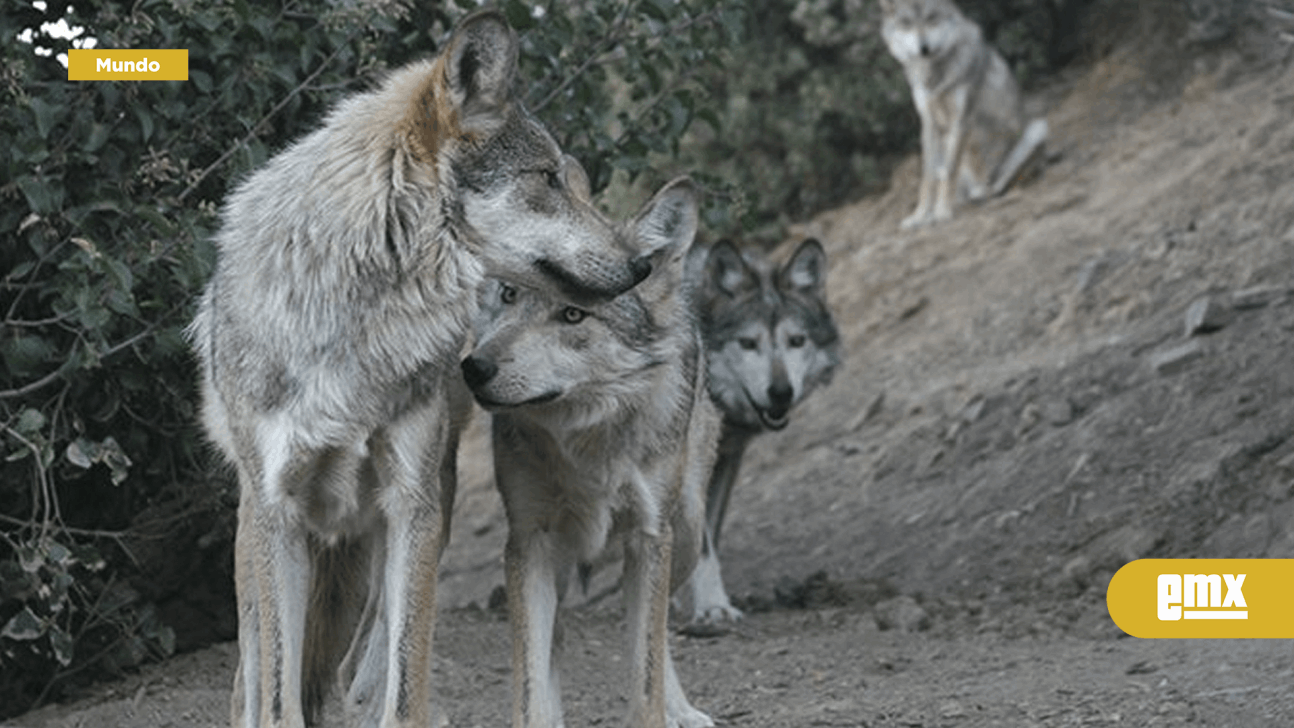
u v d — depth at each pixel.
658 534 8.91
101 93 9.78
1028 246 21.44
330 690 8.98
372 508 7.96
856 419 18.78
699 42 12.69
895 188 25.28
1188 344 16.59
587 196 8.86
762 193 24.88
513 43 7.65
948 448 17.06
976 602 13.58
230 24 10.30
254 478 7.77
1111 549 14.01
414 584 7.71
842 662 11.75
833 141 26.22
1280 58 23.75
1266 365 15.74
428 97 7.58
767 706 10.41
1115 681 10.05
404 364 7.62
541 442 8.73
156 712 10.12
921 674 11.17
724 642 12.78
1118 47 26.28
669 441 8.89
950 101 23.56
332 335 7.55
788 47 25.91
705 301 14.51
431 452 7.78
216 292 8.09
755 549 16.31
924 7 23.30
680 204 8.97
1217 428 15.12
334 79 10.84
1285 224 18.69
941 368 19.33
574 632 13.00
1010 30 27.00
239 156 10.01
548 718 8.62
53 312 10.12
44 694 10.92
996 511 15.45
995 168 24.61
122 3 10.34
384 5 10.26
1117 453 15.45
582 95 12.49
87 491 11.33
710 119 13.00
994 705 9.56
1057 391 17.14
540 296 8.52
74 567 11.19
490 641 12.20
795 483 17.83
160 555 11.72
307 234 7.56
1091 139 24.38
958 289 21.23
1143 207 21.00
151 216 9.39
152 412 11.06
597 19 13.11
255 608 8.16
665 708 9.32
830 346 15.11
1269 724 8.58
